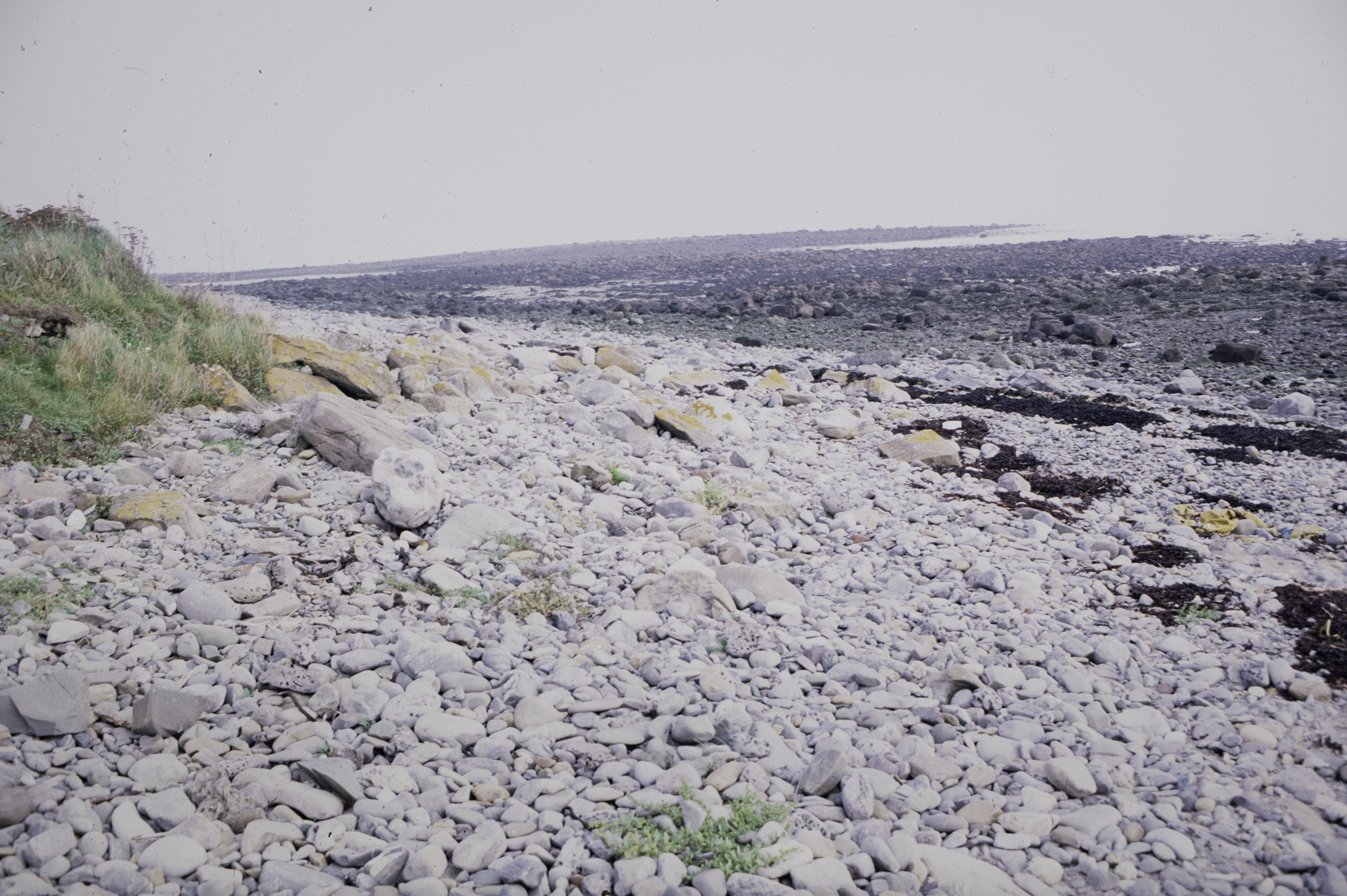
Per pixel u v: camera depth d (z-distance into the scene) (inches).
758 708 197.0
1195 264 1657.2
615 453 392.5
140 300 491.5
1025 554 304.0
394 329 821.9
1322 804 163.2
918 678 217.3
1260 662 214.4
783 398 538.0
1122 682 217.3
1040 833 159.5
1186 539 315.6
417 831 152.3
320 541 268.4
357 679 196.7
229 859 141.9
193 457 313.3
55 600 207.3
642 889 140.5
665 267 2313.0
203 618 213.0
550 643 225.1
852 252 2768.2
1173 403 561.0
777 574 280.8
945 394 579.2
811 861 147.1
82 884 131.0
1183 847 151.9
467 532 281.7
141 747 167.2
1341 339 745.6
